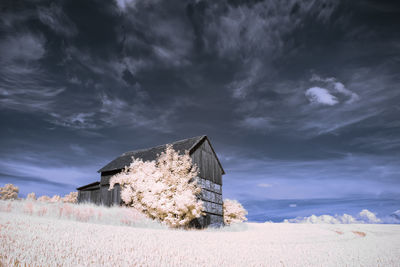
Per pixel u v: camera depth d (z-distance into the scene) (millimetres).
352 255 7332
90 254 4137
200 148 24547
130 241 6227
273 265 5035
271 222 36188
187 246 6727
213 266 4461
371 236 17062
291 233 15766
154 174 19281
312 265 5324
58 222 7715
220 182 26812
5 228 5406
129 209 18297
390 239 15070
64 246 4473
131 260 4094
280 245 8969
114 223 13641
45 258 3486
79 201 28328
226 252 6320
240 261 5207
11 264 3047
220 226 24375
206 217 22484
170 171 20078
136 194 19062
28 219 7383
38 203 13406
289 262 5508
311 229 21922
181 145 24516
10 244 4059
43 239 4793
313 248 8539
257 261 5355
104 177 25703
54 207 12609
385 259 6863
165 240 7422
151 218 17406
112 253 4461
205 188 23594
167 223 17000
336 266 5414
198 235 10914
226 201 27625
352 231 20734
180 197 17547
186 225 18484
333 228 23969
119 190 23641
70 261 3527
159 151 25172
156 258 4566
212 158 26250
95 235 6316
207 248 6785
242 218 27000
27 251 3732
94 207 16609
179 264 4301
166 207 17078
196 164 23219
